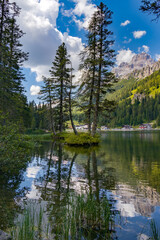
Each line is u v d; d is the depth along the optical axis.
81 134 22.28
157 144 21.80
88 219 4.03
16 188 6.13
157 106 165.12
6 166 8.95
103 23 22.12
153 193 5.70
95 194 5.61
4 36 18.03
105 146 20.75
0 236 3.24
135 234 3.45
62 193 5.68
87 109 24.47
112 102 21.52
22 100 24.33
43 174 8.12
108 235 3.42
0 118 9.52
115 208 4.63
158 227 3.71
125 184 6.61
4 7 16.23
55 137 32.66
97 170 8.91
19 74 21.72
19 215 4.18
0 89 14.66
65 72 30.39
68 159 12.09
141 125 159.88
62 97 31.88
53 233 3.44
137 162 10.92
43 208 4.55
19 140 9.86
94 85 22.66
